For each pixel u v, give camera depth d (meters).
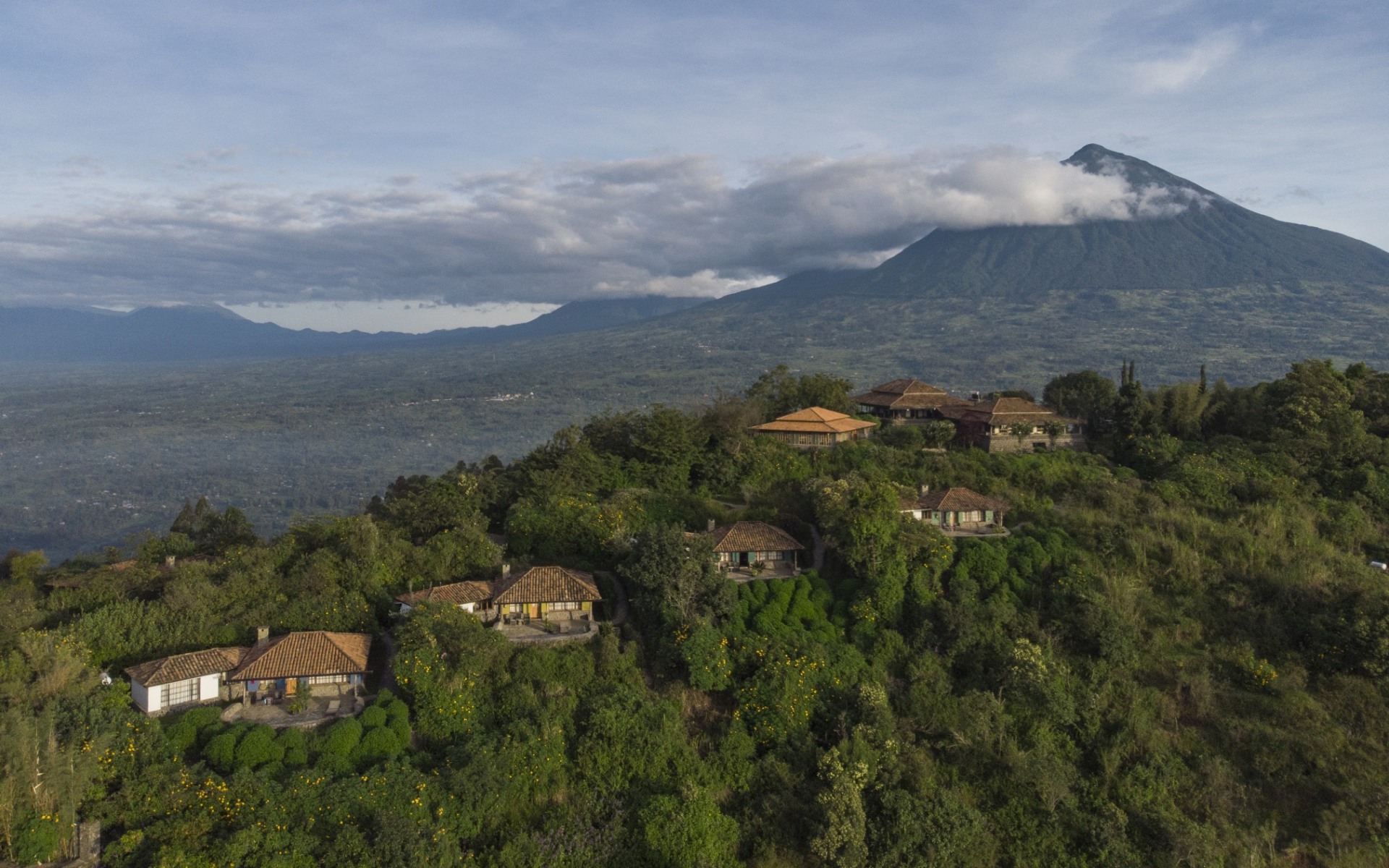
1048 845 45.34
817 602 56.16
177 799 36.00
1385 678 50.72
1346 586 55.97
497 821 41.19
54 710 38.56
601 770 44.50
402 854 35.84
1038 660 50.34
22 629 48.12
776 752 46.62
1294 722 49.69
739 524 63.06
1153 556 61.84
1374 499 70.25
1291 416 79.44
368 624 52.41
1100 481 72.81
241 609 53.09
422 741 44.12
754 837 43.50
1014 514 68.69
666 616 51.69
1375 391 83.12
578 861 40.47
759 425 88.00
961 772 48.03
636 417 85.75
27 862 32.50
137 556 71.12
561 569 55.78
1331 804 46.12
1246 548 61.72
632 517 66.00
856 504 59.81
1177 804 47.59
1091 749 49.91
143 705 43.09
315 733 42.16
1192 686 51.94
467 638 47.09
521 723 44.25
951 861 43.69
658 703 47.50
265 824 35.53
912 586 56.50
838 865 41.31
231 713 43.47
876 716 47.34
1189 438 84.94
